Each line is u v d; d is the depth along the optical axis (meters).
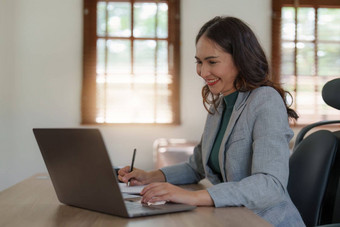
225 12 5.04
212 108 1.64
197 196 1.16
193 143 4.63
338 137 1.45
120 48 4.98
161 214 1.06
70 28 4.94
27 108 4.89
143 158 4.96
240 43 1.43
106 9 4.96
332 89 1.44
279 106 1.36
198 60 1.52
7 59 4.86
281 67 5.05
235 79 1.49
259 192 1.18
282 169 1.24
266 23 5.06
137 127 4.97
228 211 1.10
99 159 1.02
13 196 1.34
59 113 4.93
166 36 5.01
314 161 1.45
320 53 5.11
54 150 1.17
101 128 4.95
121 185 1.57
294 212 1.36
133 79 4.98
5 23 4.85
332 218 1.40
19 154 4.88
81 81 4.95
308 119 5.07
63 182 1.18
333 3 5.09
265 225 0.94
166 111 4.99
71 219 1.03
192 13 5.02
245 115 1.39
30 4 4.90
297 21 5.08
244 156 1.38
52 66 4.92
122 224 0.96
